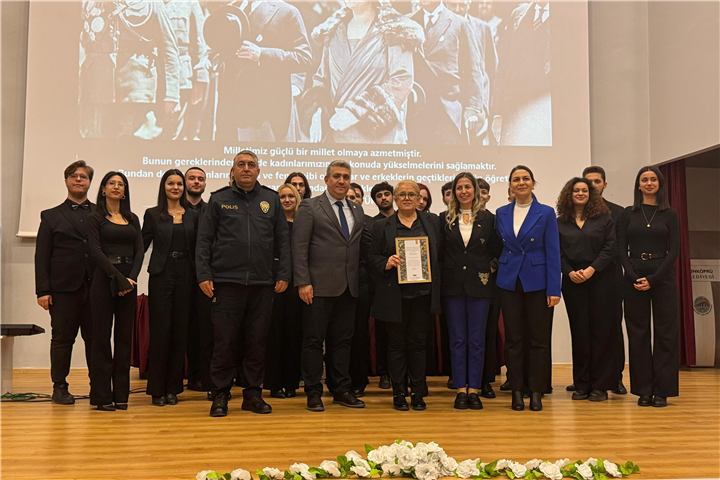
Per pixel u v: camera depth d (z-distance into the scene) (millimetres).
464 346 3670
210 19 6223
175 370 3773
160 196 3852
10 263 5938
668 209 3891
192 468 2180
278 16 6297
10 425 3031
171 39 6172
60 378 3855
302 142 6227
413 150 6312
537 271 3611
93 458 2330
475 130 6391
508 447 2547
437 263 3652
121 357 3576
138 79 6105
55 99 6000
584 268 3996
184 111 6137
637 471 2172
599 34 6719
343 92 6301
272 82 6238
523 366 3879
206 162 6129
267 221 3531
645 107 6688
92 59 6070
